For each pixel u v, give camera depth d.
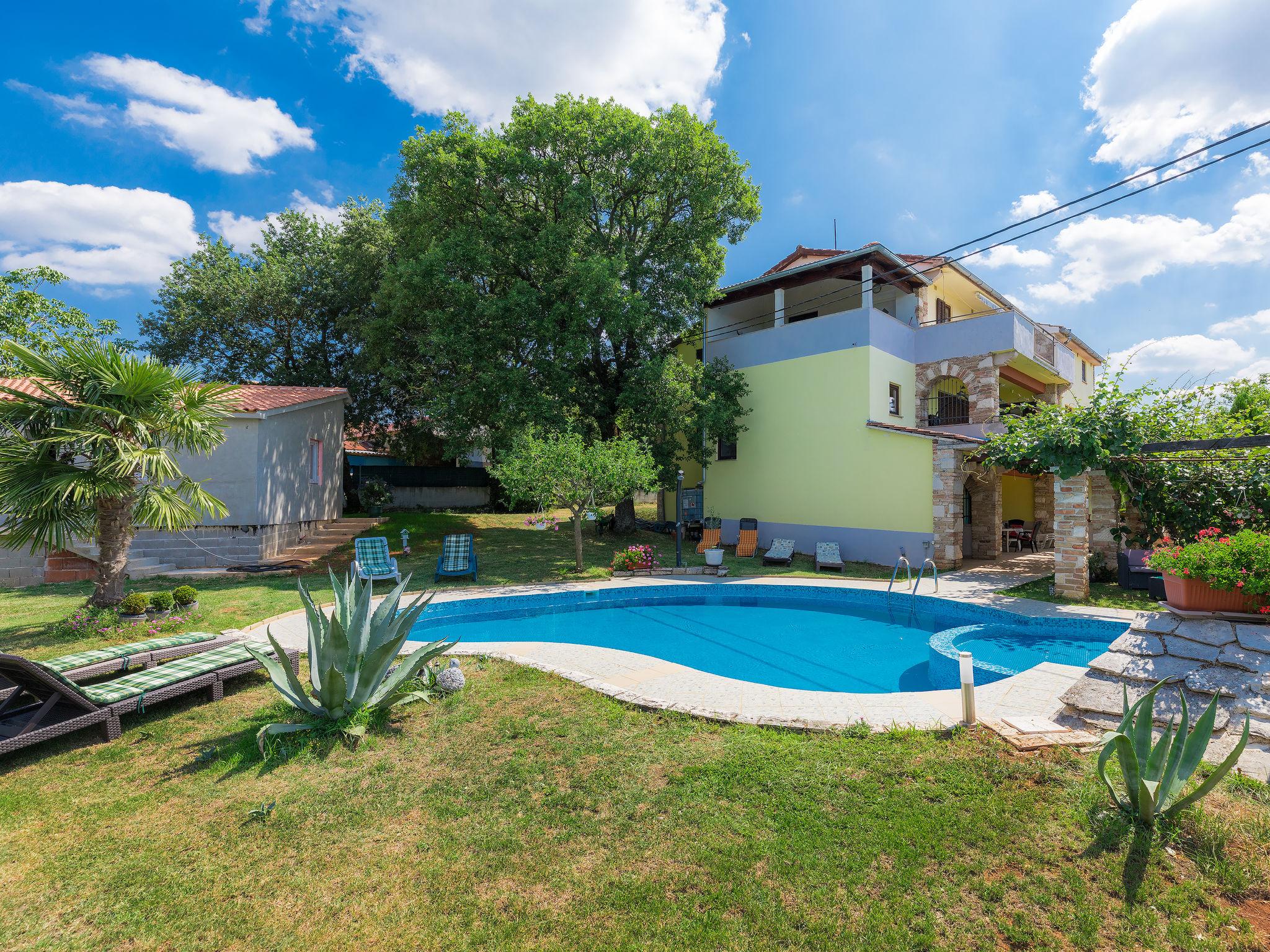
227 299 23.25
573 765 4.39
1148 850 3.13
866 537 16.38
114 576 8.73
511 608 11.77
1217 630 5.32
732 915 2.80
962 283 21.11
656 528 22.95
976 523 17.53
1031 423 12.27
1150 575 11.02
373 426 25.64
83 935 2.79
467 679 6.39
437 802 3.93
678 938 2.66
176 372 8.83
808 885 2.98
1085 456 10.69
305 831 3.62
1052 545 19.70
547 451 13.82
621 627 10.41
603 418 18.86
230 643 7.09
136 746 4.87
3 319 19.38
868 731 4.76
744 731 4.93
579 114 16.77
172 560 13.96
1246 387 12.31
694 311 19.08
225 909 2.95
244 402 14.86
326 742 4.82
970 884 2.95
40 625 8.73
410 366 21.27
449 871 3.21
